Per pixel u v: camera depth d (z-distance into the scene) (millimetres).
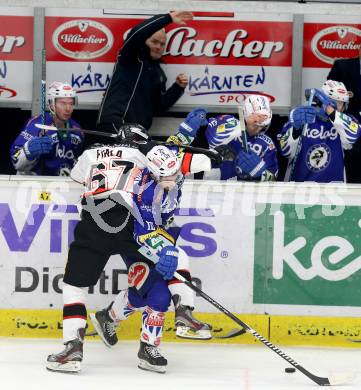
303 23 20703
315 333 17125
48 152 18250
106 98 20000
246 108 18141
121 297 16281
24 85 20797
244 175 18000
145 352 15500
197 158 15711
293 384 14977
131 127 16109
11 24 20641
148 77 20109
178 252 15859
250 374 15500
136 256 15445
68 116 18781
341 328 17125
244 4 20672
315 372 15602
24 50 20719
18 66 20781
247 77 20844
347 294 17078
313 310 17109
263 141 18359
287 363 16156
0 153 22781
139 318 17312
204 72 20812
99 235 15422
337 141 18859
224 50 20781
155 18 19562
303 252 17047
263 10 20688
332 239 17016
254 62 20812
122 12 20688
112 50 20781
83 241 15477
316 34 20734
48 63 20797
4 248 17078
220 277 17109
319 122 18781
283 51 20766
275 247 17031
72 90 18766
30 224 17047
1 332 17219
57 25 20688
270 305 17125
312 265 17047
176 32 20672
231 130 18078
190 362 16141
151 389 14547
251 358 16422
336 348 17109
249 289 17094
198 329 15695
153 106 20500
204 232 17062
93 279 15445
